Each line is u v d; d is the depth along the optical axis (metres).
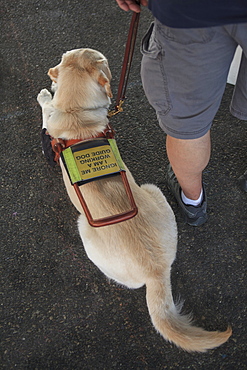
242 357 2.06
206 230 2.50
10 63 3.44
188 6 1.40
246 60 1.72
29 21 3.73
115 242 1.95
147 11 3.65
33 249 2.50
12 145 2.95
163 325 1.80
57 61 3.40
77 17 3.71
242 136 2.87
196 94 1.70
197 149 1.97
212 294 2.28
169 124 1.86
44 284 2.37
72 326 2.22
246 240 2.45
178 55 1.59
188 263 2.40
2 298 2.33
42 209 2.65
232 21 1.42
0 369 2.11
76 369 2.09
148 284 1.88
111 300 2.30
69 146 2.06
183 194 2.45
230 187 2.66
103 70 2.15
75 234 2.54
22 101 3.18
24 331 2.22
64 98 2.12
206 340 1.77
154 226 2.00
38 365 2.11
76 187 1.90
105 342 2.16
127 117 3.03
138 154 2.85
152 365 2.08
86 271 2.40
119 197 2.03
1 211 2.66
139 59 3.32
